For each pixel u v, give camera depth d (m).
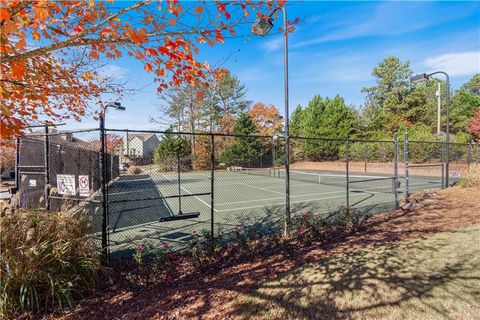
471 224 5.83
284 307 2.97
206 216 8.12
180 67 2.98
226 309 2.98
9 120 3.06
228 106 35.91
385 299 3.03
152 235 5.98
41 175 6.91
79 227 3.88
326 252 4.59
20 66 2.30
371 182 17.56
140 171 19.84
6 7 1.96
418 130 26.50
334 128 32.28
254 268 4.04
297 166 32.56
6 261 2.99
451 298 2.99
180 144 21.67
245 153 29.80
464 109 33.16
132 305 3.14
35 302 3.03
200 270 4.04
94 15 2.63
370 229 5.89
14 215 3.54
